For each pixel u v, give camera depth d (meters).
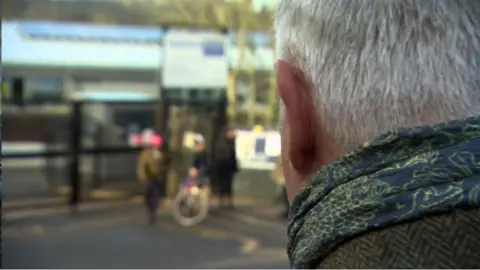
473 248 0.62
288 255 0.88
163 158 10.69
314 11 0.79
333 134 0.78
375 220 0.68
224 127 11.50
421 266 0.63
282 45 0.85
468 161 0.67
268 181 11.14
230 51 11.74
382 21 0.75
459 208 0.64
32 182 11.70
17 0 10.95
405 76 0.73
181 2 10.97
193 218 9.65
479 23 0.75
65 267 6.42
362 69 0.75
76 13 11.45
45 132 13.27
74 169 11.12
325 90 0.78
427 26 0.74
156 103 12.52
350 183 0.74
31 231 8.16
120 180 12.79
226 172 11.04
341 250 0.70
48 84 13.97
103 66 13.91
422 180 0.67
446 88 0.73
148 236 8.30
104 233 8.34
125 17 11.51
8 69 13.68
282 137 0.89
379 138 0.73
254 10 10.45
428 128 0.71
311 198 0.79
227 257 7.07
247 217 9.49
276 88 0.87
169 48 11.92
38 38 13.15
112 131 13.48
